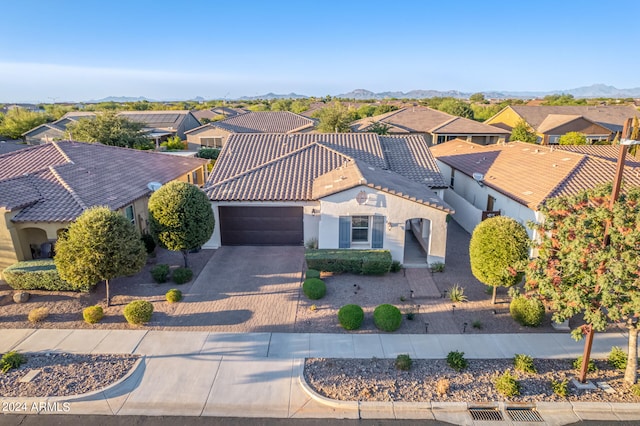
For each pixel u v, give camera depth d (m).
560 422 10.05
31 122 63.19
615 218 9.52
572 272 10.07
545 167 23.28
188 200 17.09
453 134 50.59
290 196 20.47
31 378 11.41
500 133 50.56
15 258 17.12
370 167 23.28
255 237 21.64
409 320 14.52
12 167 21.84
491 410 10.40
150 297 16.19
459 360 11.84
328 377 11.44
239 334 13.62
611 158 25.25
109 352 12.66
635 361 11.05
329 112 51.50
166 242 17.09
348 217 18.89
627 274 9.48
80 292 16.47
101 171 23.02
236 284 17.28
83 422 10.00
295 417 10.14
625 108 61.16
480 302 15.83
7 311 15.09
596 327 9.83
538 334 13.72
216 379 11.45
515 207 21.03
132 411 10.34
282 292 16.56
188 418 10.11
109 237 14.49
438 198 20.33
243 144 27.23
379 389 10.97
